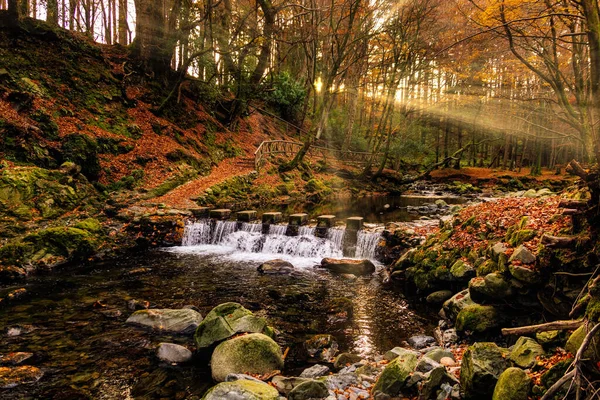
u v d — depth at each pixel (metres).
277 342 6.09
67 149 13.88
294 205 19.89
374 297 8.35
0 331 6.14
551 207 7.07
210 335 5.53
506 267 5.92
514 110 26.28
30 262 9.30
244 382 4.12
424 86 34.66
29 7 24.06
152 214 13.15
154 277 9.40
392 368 4.44
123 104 19.38
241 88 26.14
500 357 4.18
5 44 16.45
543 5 9.84
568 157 44.38
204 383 4.85
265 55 26.02
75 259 10.19
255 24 26.06
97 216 12.46
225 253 12.10
